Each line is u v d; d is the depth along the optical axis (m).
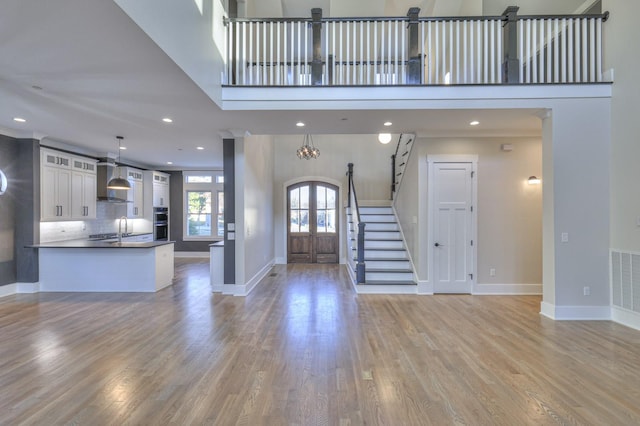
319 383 2.71
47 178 6.04
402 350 3.36
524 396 2.52
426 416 2.27
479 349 3.38
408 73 4.36
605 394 2.55
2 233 5.50
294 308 4.86
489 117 4.67
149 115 4.54
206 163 8.97
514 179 5.66
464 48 4.36
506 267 5.68
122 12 2.18
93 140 6.12
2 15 2.20
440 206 5.68
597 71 4.32
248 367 2.98
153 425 2.17
